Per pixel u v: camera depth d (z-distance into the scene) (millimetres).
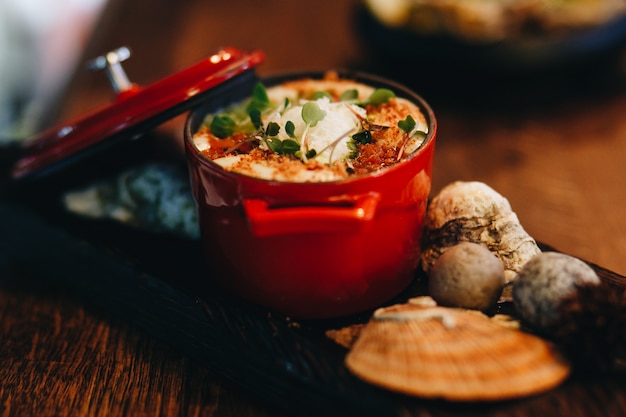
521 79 588
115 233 440
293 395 336
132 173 455
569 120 582
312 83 428
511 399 311
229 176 338
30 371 377
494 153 542
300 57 699
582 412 310
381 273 363
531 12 604
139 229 442
